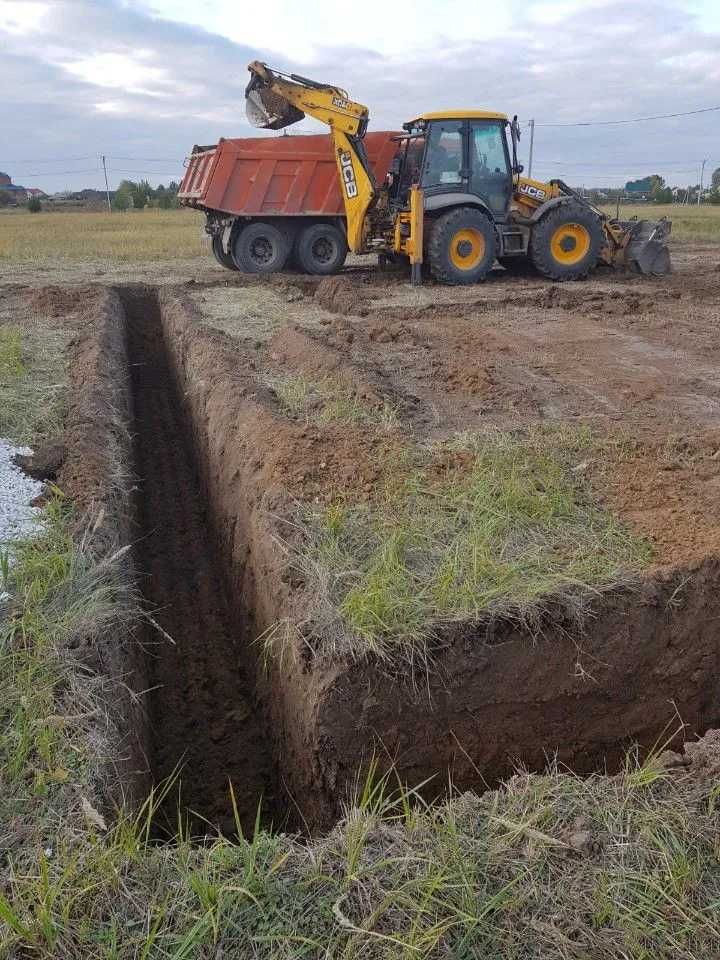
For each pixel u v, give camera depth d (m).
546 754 3.78
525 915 2.27
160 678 5.29
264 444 5.54
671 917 2.25
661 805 2.67
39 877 2.32
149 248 21.52
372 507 4.59
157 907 2.29
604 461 5.33
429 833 2.58
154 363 11.40
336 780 3.54
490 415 6.37
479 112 13.43
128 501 5.86
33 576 3.85
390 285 14.00
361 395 6.55
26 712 2.95
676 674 3.89
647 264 15.28
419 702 3.55
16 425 6.09
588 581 3.88
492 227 13.82
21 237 25.97
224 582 6.21
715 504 4.61
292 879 2.41
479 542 4.09
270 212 14.80
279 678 4.17
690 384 7.27
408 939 2.18
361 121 13.76
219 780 4.43
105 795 2.77
